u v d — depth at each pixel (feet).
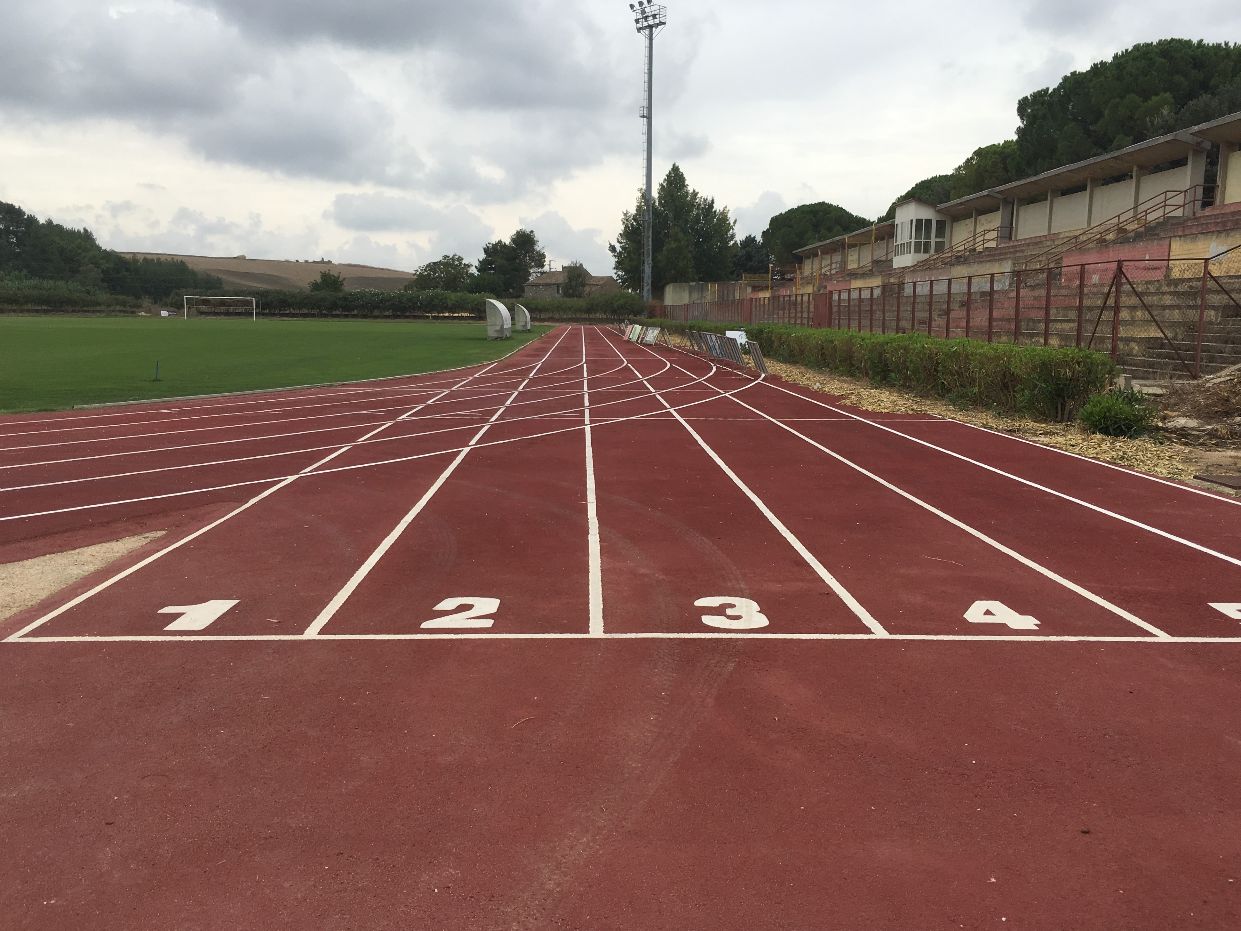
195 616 19.88
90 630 19.01
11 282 358.64
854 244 229.45
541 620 19.60
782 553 25.11
